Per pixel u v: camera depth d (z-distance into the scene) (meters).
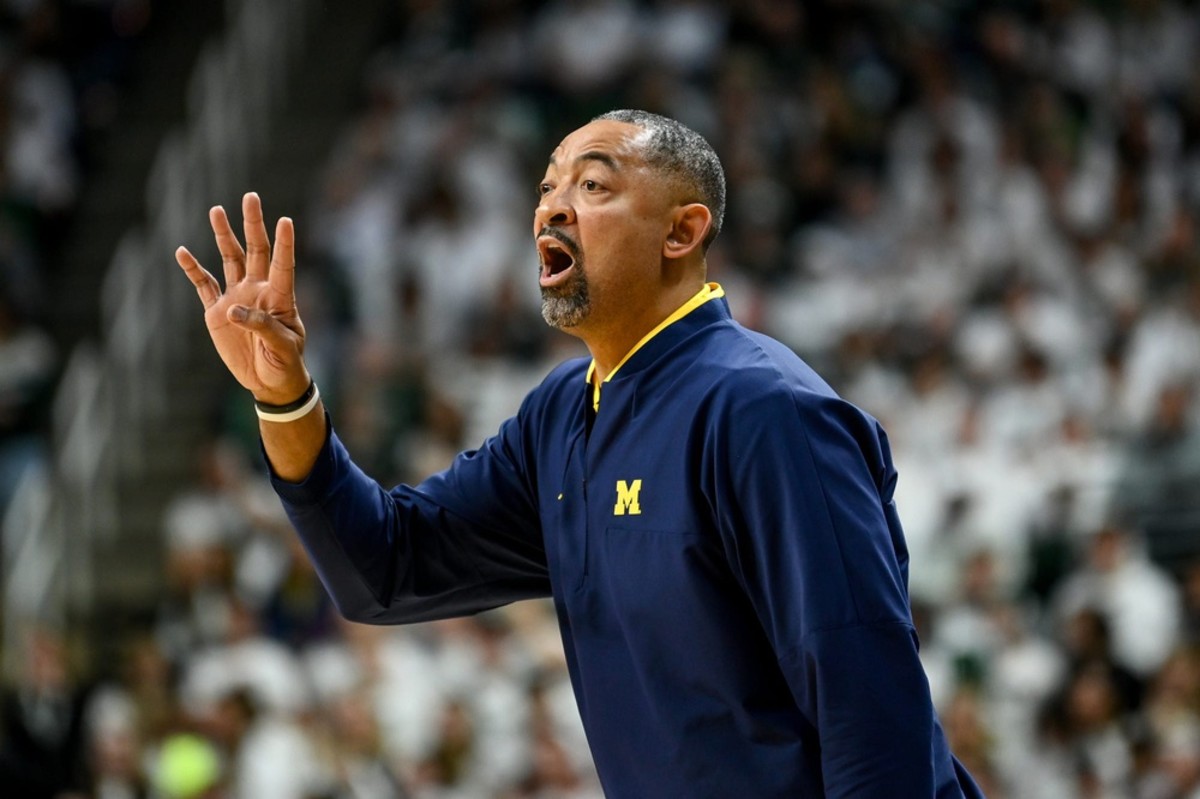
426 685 29.38
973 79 45.75
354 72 46.88
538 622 30.59
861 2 45.56
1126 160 45.19
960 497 32.81
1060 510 33.28
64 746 27.61
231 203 43.22
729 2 44.62
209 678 28.94
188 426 38.66
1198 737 28.64
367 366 35.75
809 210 41.78
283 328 10.41
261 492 33.88
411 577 11.12
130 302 38.75
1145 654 30.73
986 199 42.03
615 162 10.26
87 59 46.31
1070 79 47.06
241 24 45.78
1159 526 33.81
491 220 39.97
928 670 29.80
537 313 39.06
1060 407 35.91
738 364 9.82
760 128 42.47
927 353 37.12
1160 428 34.50
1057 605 32.03
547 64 43.84
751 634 9.62
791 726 9.48
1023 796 28.94
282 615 31.55
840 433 9.57
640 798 9.93
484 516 11.16
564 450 10.55
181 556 32.72
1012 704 29.92
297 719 28.16
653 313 10.31
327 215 41.12
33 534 33.75
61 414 36.81
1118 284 40.56
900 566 9.98
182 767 27.06
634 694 9.95
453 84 44.03
